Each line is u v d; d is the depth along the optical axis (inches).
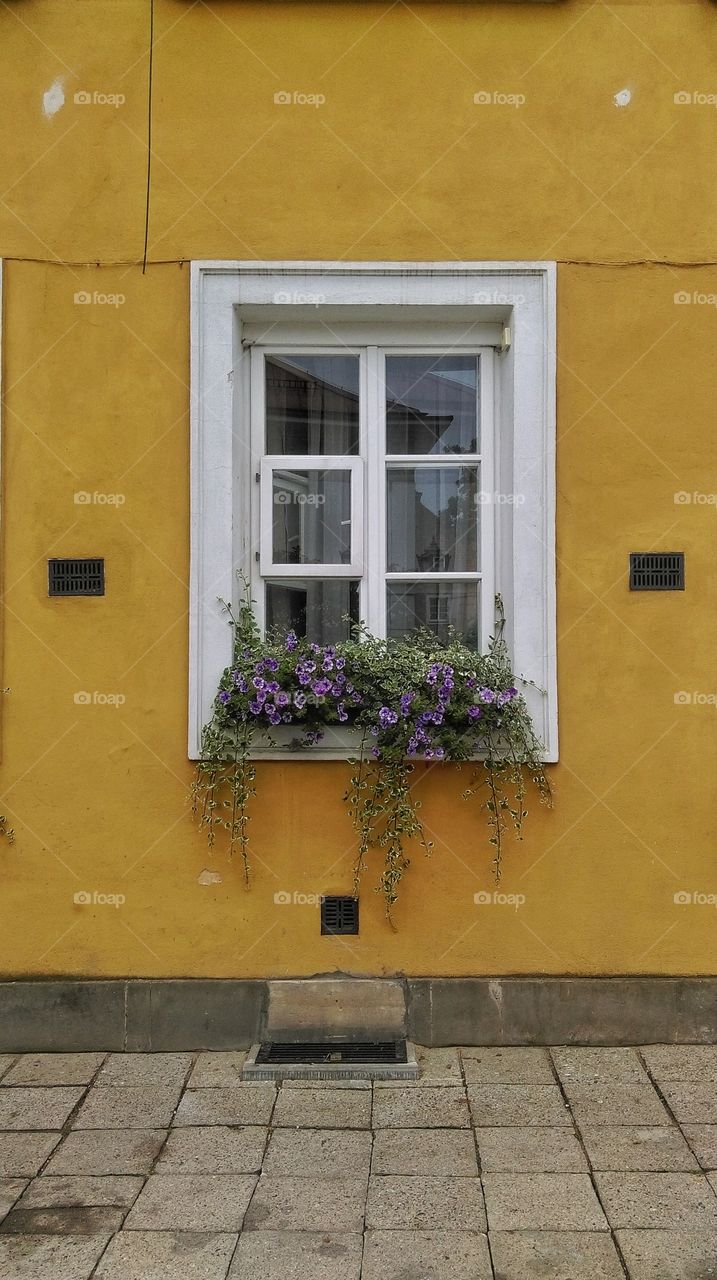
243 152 160.1
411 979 158.2
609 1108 138.6
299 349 168.1
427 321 166.7
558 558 160.2
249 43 159.9
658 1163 125.0
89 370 160.4
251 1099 141.9
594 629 160.2
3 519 159.9
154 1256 108.2
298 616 167.0
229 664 159.3
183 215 160.2
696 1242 110.2
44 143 160.2
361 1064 149.2
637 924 159.5
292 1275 105.2
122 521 159.9
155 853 158.9
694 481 160.7
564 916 159.2
